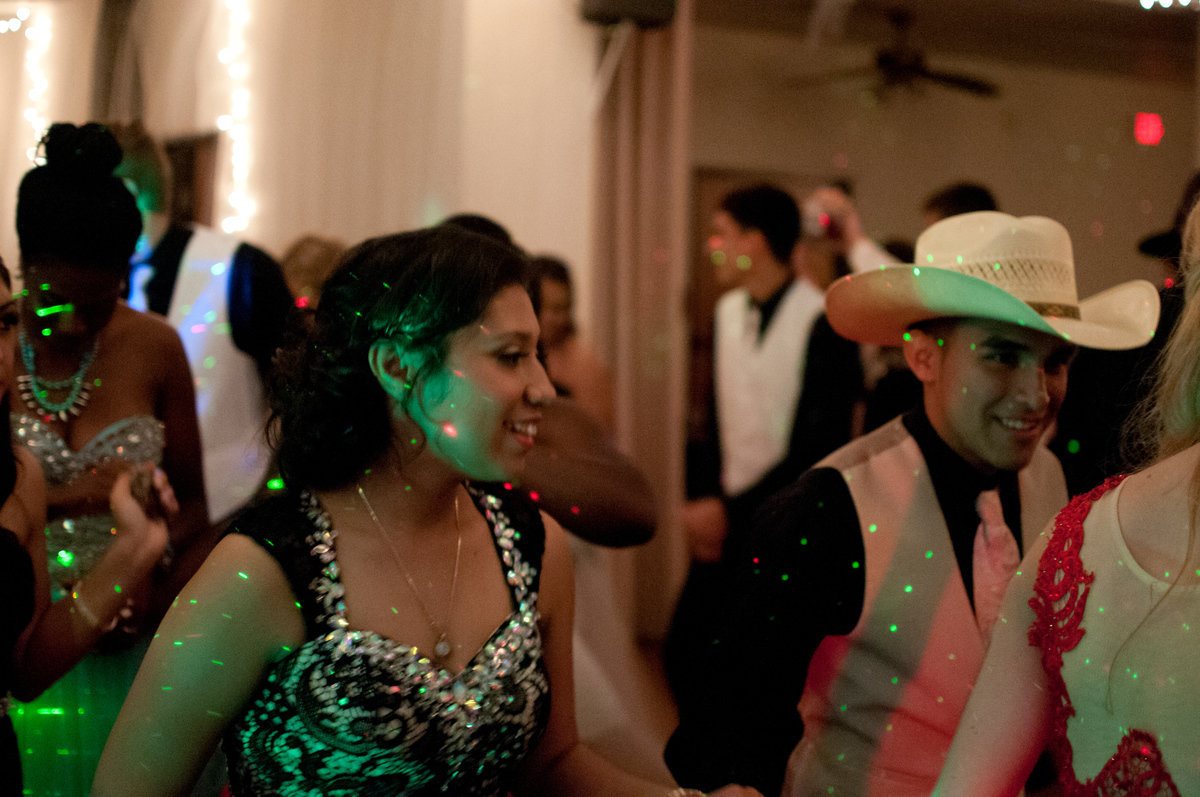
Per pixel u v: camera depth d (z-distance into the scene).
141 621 1.60
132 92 2.71
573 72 4.30
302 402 1.07
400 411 1.06
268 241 3.36
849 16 6.00
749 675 1.33
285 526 1.04
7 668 1.24
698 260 6.27
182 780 1.00
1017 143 6.70
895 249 3.44
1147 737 0.83
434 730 1.00
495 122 4.21
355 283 1.05
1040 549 0.97
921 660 1.35
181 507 1.81
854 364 2.78
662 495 4.54
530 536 1.17
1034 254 1.42
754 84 6.44
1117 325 1.52
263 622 1.00
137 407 1.70
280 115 3.34
